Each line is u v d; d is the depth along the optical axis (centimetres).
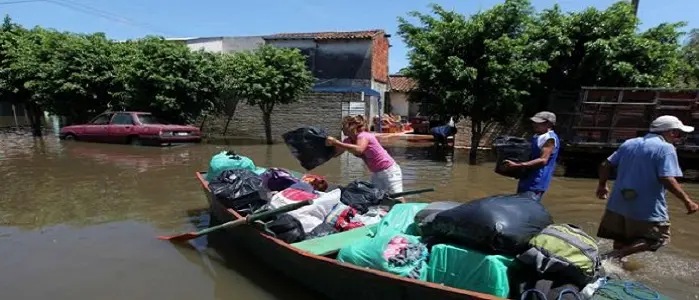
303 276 439
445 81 1359
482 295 307
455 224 375
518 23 1345
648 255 533
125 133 1571
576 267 324
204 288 454
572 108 1412
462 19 1380
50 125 2400
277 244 452
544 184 503
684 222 693
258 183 597
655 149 450
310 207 506
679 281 462
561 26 1444
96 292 439
